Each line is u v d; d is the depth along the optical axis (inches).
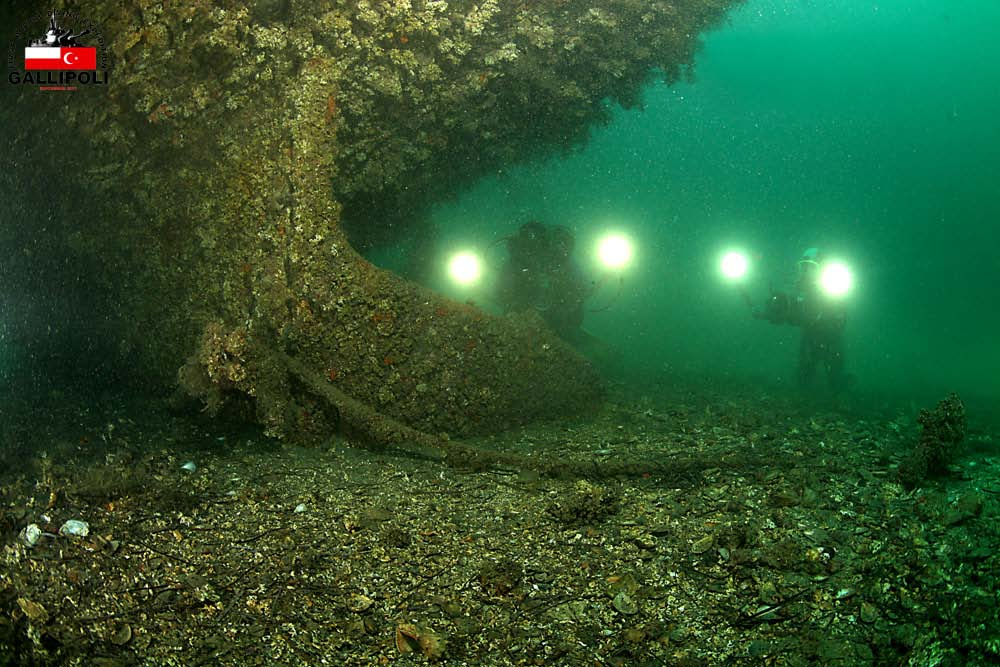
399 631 136.5
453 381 254.4
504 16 313.6
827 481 213.0
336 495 199.3
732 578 157.2
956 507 182.9
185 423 252.2
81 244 263.9
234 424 250.8
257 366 227.9
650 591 152.7
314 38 264.5
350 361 245.6
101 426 243.3
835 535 172.9
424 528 180.2
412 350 250.7
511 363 265.0
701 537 175.0
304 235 241.9
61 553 159.3
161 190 255.0
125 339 267.4
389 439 235.8
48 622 135.5
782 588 152.3
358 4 271.0
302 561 161.6
